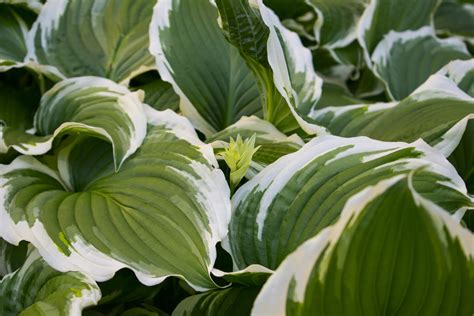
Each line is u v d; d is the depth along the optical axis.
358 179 0.96
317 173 0.98
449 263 0.83
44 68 1.15
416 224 0.82
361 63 1.36
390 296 0.85
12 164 1.04
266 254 0.97
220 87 1.16
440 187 0.95
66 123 1.02
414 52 1.30
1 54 1.21
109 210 0.98
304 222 0.96
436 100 1.09
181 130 1.04
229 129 1.08
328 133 1.03
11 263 1.04
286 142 1.05
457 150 1.14
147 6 1.24
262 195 0.98
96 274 0.93
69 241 0.95
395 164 0.96
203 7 1.17
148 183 1.00
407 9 1.31
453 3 1.48
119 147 1.02
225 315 0.97
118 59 1.21
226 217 0.96
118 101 1.07
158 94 1.20
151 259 0.93
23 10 1.26
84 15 1.23
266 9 1.04
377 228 0.82
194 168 0.99
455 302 0.85
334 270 0.83
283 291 0.83
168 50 1.13
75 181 1.06
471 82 1.19
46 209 0.98
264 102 1.09
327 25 1.34
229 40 1.02
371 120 1.11
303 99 1.11
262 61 1.03
